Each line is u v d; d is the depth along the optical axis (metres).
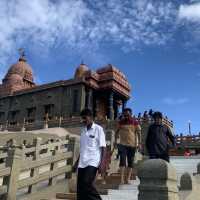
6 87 55.06
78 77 46.41
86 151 6.85
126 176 11.15
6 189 8.84
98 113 47.44
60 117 41.78
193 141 33.50
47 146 12.41
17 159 9.27
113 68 47.44
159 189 6.10
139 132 11.05
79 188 6.64
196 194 8.01
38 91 50.62
